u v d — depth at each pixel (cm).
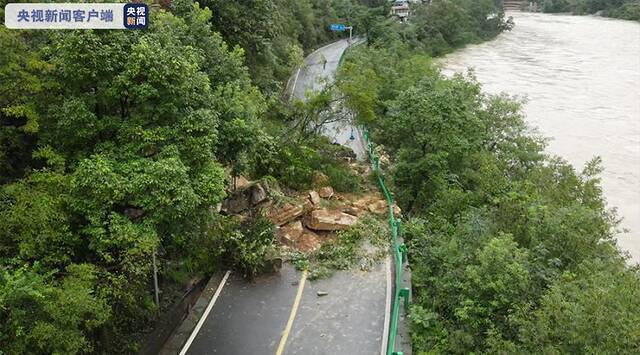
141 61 1334
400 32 7194
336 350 1497
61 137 1345
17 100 1342
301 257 1955
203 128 1416
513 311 1454
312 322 1617
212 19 3092
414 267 1930
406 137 2742
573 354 1239
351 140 3522
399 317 1622
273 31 3681
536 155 2995
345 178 2572
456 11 8656
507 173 2858
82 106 1295
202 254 1822
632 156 4103
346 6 8100
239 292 1759
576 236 1716
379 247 2050
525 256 1558
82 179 1220
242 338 1538
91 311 1132
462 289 1597
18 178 1402
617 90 6038
